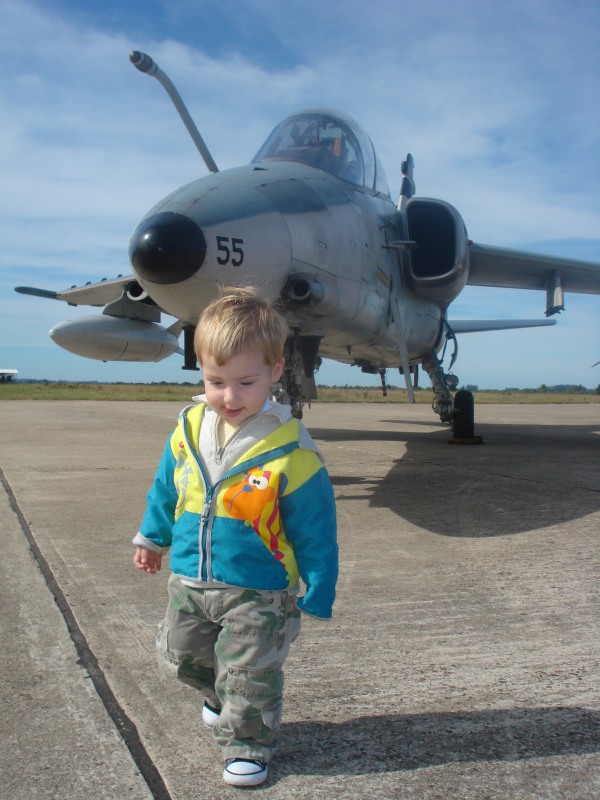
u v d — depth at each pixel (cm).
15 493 646
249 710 193
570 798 189
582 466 876
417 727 227
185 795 188
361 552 443
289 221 574
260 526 195
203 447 206
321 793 190
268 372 198
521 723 229
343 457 970
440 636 304
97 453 982
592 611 336
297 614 211
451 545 462
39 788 190
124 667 267
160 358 1219
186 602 204
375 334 805
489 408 3206
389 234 804
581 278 1225
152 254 489
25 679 256
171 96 695
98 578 379
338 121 785
